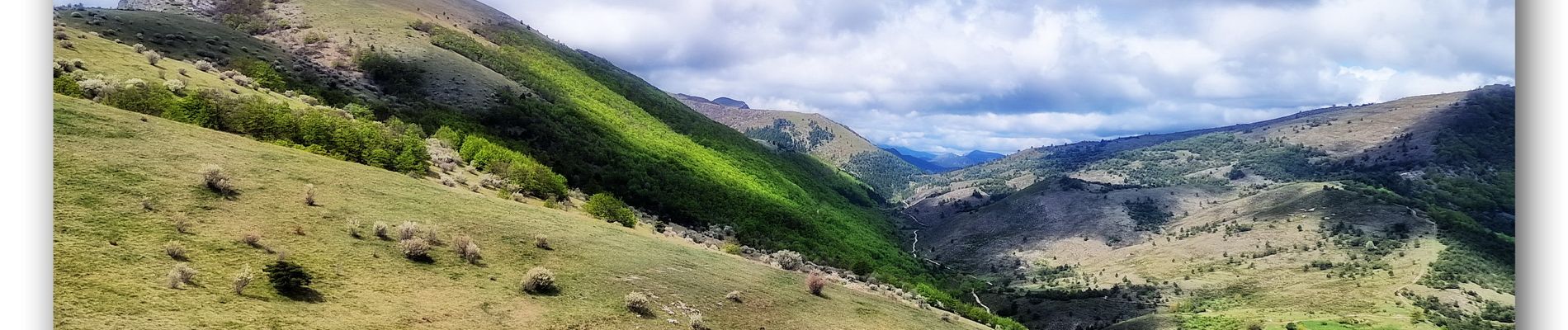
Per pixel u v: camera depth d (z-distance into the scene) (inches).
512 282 1154.7
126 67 2188.7
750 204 5378.9
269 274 903.7
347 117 2623.0
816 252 4404.5
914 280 5108.3
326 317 856.3
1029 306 6432.1
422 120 4035.4
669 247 1765.5
